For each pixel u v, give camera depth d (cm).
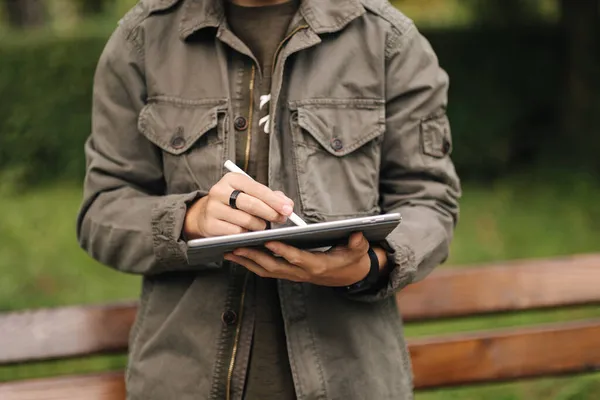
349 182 199
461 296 299
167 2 207
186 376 198
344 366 198
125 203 202
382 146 208
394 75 205
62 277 643
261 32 202
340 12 200
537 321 546
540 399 409
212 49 203
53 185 990
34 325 263
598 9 923
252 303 198
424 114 206
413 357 298
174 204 190
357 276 187
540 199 859
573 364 309
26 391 258
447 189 208
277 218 177
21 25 1301
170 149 199
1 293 607
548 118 969
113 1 1445
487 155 950
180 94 202
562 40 952
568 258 311
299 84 199
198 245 165
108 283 629
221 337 197
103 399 263
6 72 980
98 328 267
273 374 197
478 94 945
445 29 950
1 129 988
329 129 198
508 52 948
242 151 199
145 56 206
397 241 194
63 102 990
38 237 758
